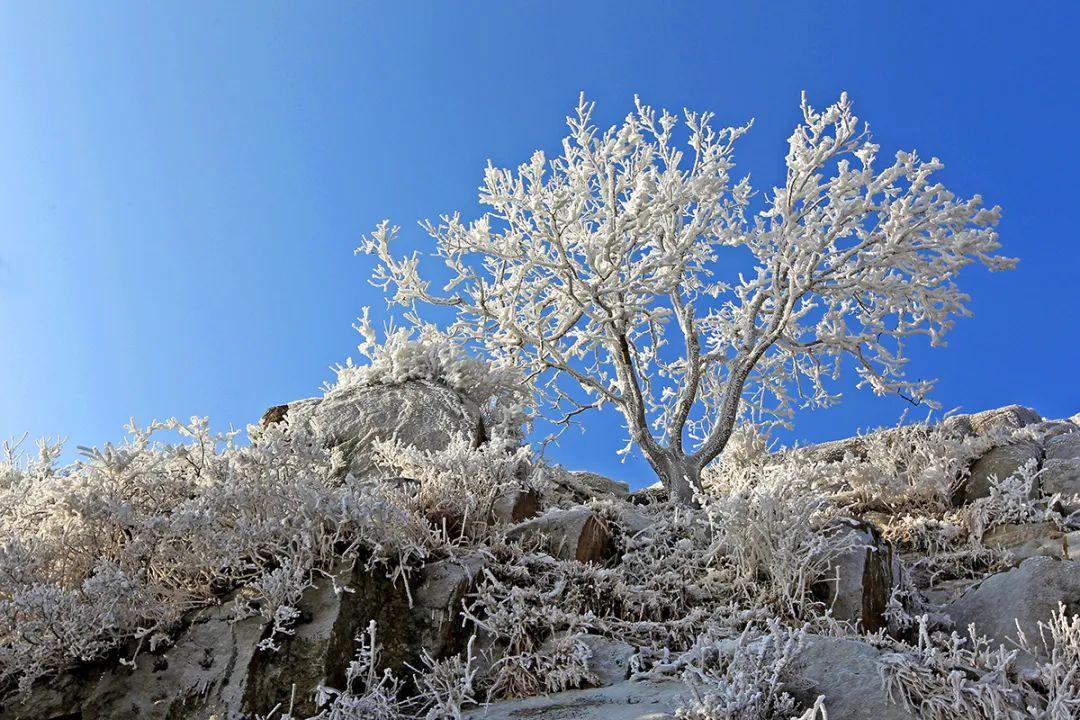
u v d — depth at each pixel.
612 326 7.95
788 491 4.78
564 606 4.02
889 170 7.64
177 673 3.32
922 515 6.70
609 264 7.75
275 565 3.72
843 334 8.14
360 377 7.61
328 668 3.31
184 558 3.62
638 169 8.06
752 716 2.71
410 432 6.57
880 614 4.40
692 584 4.47
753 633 3.36
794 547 4.36
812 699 2.95
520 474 5.41
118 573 3.31
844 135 7.82
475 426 6.68
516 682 3.51
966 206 7.60
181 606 3.56
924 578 5.59
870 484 7.13
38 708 3.28
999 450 7.09
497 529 4.49
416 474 5.02
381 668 3.48
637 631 3.96
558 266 8.01
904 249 7.53
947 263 7.71
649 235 8.36
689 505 7.28
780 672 2.98
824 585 4.36
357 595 3.57
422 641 3.63
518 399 7.97
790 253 7.91
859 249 7.77
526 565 4.28
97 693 3.31
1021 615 4.15
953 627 4.46
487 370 7.58
